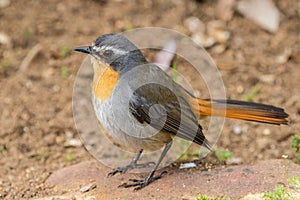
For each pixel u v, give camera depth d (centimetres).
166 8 1683
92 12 1661
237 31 1617
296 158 1159
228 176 977
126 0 1697
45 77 1471
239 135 1277
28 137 1280
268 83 1449
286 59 1528
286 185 934
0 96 1398
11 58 1520
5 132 1284
